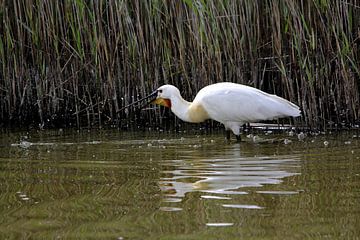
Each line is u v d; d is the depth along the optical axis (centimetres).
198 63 1455
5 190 830
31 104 1591
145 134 1391
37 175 929
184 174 916
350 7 1394
